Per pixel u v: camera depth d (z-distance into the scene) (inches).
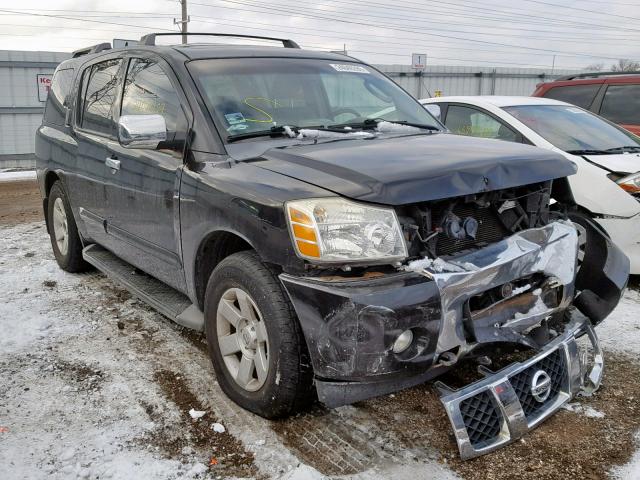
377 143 128.6
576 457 105.1
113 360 144.0
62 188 203.5
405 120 159.3
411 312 96.4
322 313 97.6
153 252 148.9
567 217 135.5
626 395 126.0
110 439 111.0
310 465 103.2
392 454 106.4
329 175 105.7
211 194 119.0
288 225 101.6
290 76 151.9
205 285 133.6
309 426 114.9
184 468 102.7
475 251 108.7
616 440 110.0
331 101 152.8
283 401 109.0
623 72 299.7
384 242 98.7
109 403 124.0
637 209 187.8
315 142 130.2
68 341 155.4
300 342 105.3
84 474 100.3
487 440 103.0
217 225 117.8
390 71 951.6
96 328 163.8
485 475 100.4
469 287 101.9
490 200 112.9
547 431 113.0
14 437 111.5
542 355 111.7
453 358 104.1
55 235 217.6
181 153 133.1
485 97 254.2
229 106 136.0
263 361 112.0
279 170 112.7
